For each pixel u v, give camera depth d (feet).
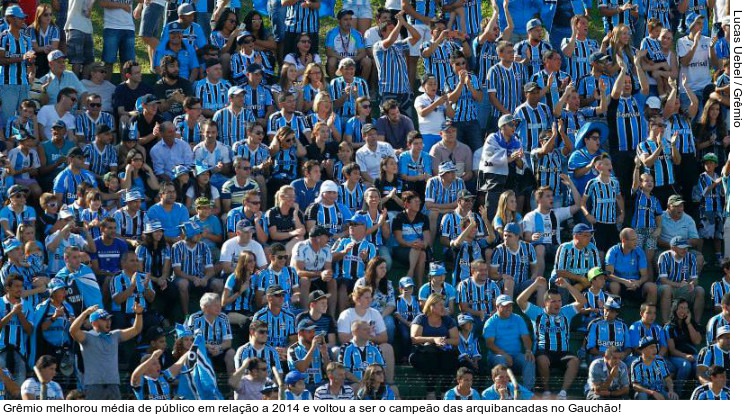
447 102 282.15
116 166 266.98
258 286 237.66
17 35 283.59
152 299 235.81
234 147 266.57
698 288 256.11
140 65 305.94
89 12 295.48
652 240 265.54
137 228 248.73
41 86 279.49
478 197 266.57
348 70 285.64
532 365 235.40
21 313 222.07
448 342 231.91
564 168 273.75
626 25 301.84
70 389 222.89
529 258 251.60
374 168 266.98
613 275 254.47
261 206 262.26
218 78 283.38
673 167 275.18
